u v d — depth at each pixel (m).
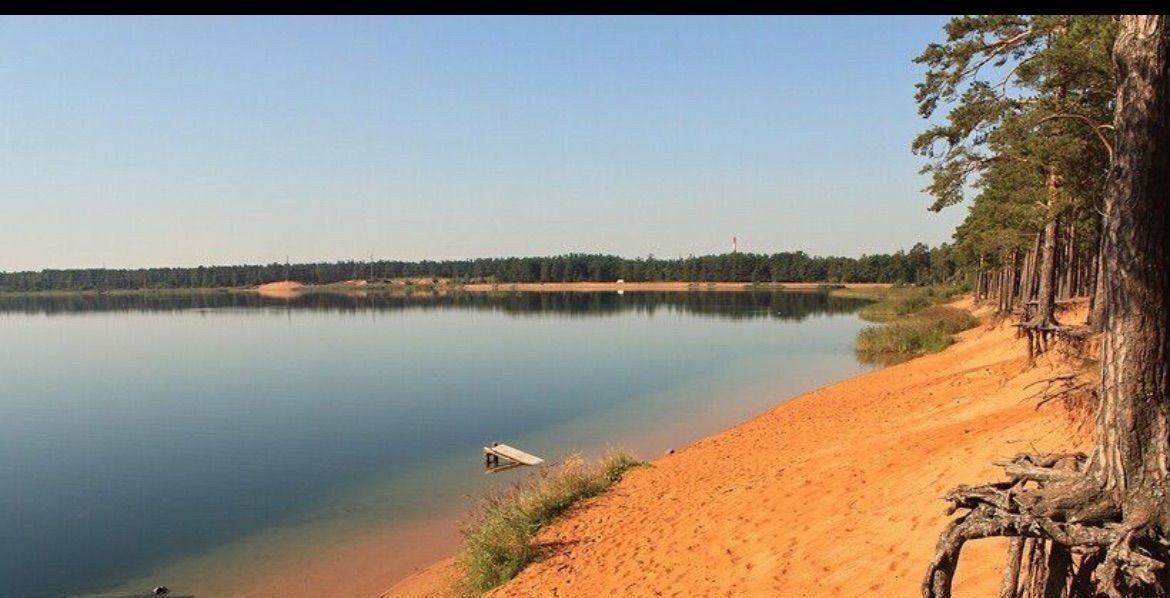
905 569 6.67
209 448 21.33
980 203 26.80
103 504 16.03
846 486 9.84
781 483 11.10
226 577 11.88
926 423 13.03
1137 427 3.38
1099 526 3.44
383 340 56.41
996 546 6.22
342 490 16.66
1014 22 14.05
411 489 16.50
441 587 10.77
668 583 8.60
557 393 29.73
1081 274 37.31
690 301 107.06
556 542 11.27
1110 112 14.12
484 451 18.84
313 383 34.47
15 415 27.31
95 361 45.97
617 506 12.41
